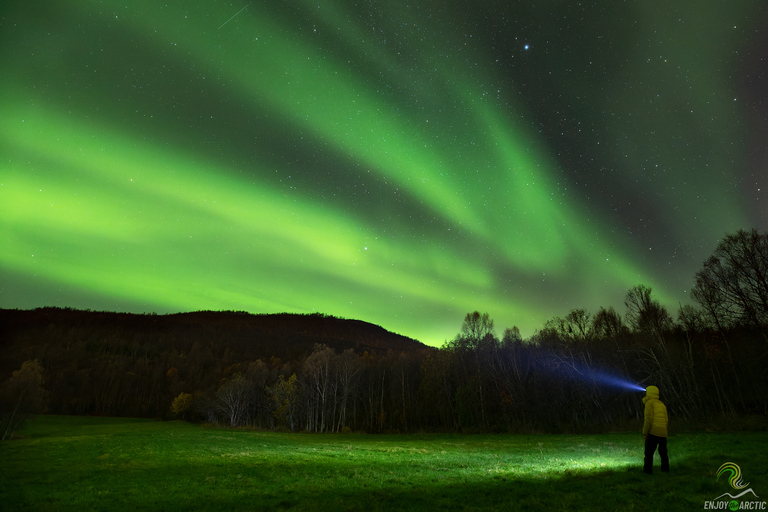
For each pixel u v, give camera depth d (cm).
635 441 3042
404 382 10388
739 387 4800
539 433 5544
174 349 19088
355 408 10338
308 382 9612
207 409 9719
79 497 1227
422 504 985
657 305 5825
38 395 5391
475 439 4572
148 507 1093
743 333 4678
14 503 1156
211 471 1730
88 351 17450
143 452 2597
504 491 1076
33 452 2614
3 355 15062
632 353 5803
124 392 14575
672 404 5003
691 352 5059
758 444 1526
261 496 1187
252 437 4694
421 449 3014
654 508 795
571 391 6178
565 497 928
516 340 7956
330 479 1468
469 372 8062
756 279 4284
